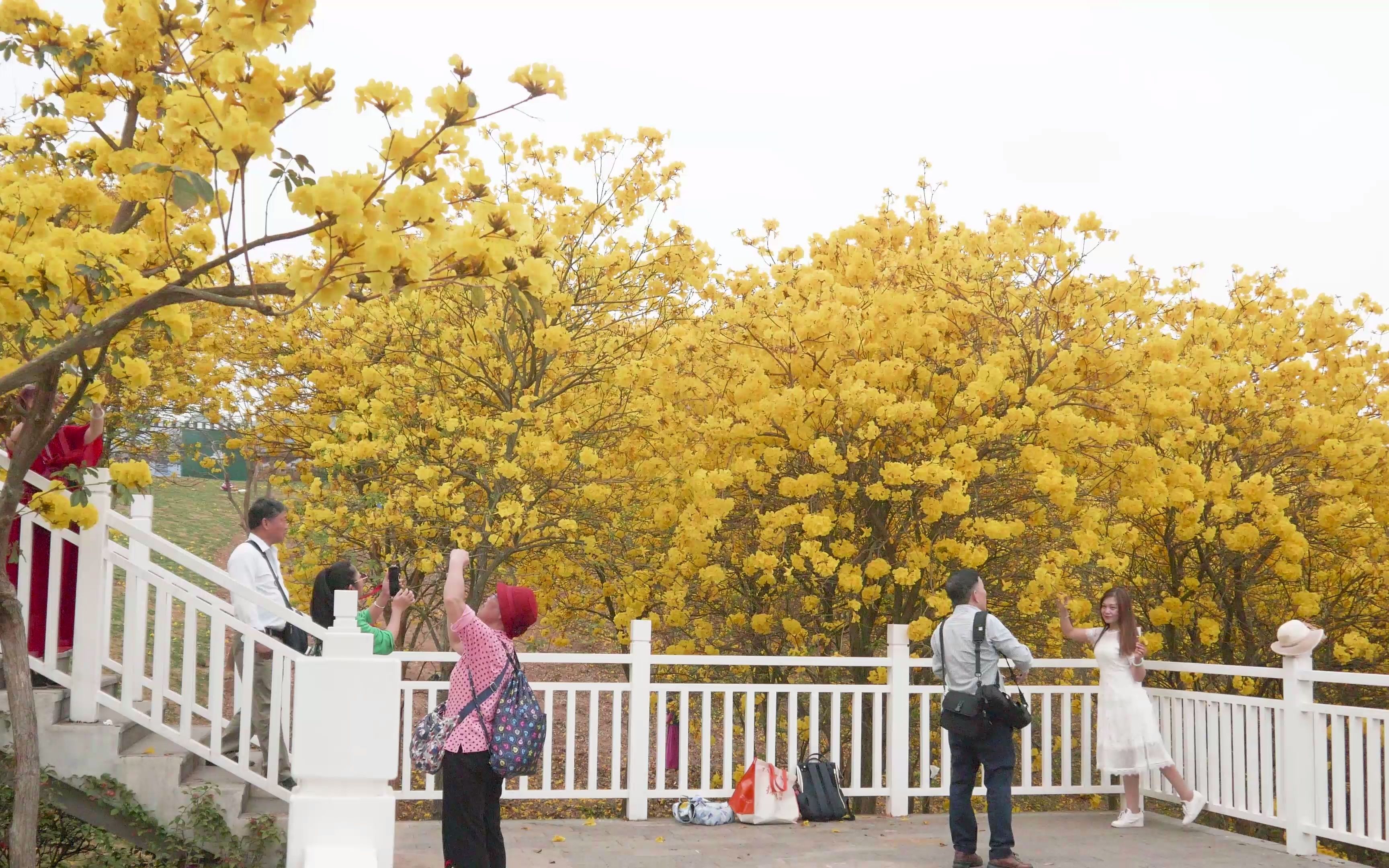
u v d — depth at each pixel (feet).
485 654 16.26
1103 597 24.91
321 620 20.95
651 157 34.37
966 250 32.22
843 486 29.96
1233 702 23.44
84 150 14.96
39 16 14.24
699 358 32.35
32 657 18.58
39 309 12.71
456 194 15.47
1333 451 30.68
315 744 16.34
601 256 33.30
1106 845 22.22
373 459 31.76
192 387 36.50
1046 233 30.17
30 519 18.44
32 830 13.73
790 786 23.91
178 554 18.56
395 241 11.61
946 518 30.45
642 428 33.45
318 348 36.27
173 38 13.25
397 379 33.45
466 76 11.94
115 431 36.11
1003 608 32.32
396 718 16.60
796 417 28.99
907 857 20.81
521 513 30.19
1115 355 29.25
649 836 22.16
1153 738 23.31
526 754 15.90
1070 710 25.71
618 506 33.76
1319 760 21.85
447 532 32.78
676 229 34.14
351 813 16.19
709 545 29.78
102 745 17.97
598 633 38.32
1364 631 34.81
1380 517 32.14
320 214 11.54
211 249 15.10
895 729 24.94
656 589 33.81
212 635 18.49
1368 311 34.63
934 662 20.52
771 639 34.47
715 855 20.70
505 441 33.06
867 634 32.53
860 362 28.94
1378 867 32.63
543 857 20.34
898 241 33.71
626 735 38.52
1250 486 30.37
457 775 15.92
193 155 13.61
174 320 12.57
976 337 30.42
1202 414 32.45
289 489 36.24
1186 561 35.09
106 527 18.44
